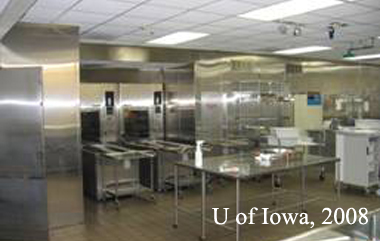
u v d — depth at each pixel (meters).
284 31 4.91
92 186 5.75
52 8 3.81
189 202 5.40
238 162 4.33
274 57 8.12
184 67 7.08
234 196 5.66
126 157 5.04
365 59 9.59
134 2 3.66
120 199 5.64
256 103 7.80
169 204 5.32
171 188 6.12
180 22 4.64
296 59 8.61
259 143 7.45
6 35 4.11
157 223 4.48
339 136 5.93
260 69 7.90
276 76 8.19
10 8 3.06
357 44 6.75
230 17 4.41
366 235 2.32
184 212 4.86
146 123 7.31
